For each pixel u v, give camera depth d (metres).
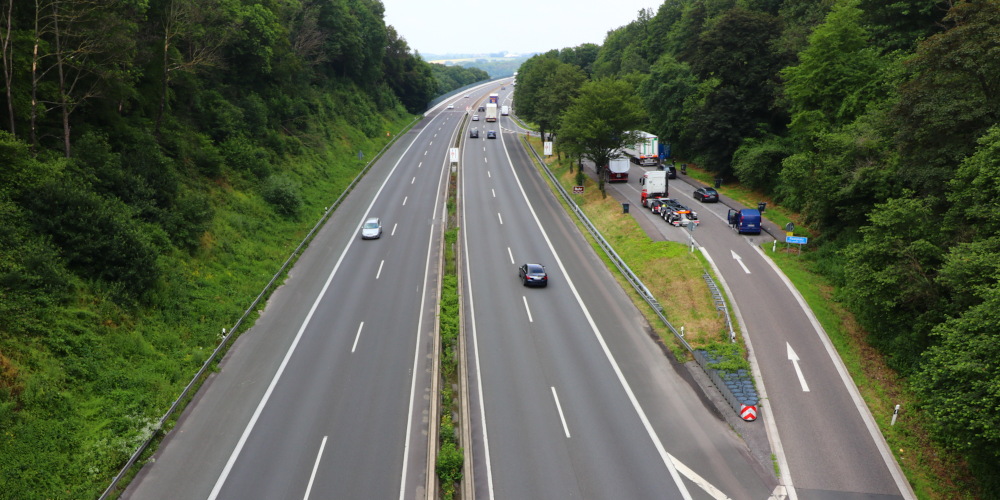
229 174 50.25
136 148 39.66
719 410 25.72
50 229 28.17
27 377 22.25
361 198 61.38
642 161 78.19
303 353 30.09
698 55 65.88
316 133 73.44
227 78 62.53
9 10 31.55
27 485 18.92
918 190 32.22
